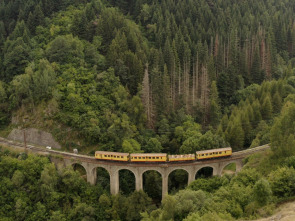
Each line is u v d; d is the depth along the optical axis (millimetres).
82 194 94125
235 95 143000
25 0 154750
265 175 77125
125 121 113438
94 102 117812
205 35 166250
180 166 95688
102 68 131250
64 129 115500
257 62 155750
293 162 72500
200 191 73875
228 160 96938
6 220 83938
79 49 131500
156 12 170375
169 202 65500
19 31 137750
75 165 107312
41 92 118812
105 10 151375
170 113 127875
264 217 58344
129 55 132875
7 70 128250
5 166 94938
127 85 130125
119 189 103938
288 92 133125
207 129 128625
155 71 126375
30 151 107125
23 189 92000
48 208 88062
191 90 144875
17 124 121438
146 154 96312
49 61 127875
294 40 183500
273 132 81438
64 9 156125
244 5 199250
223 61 158875
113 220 82875
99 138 109812
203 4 186250
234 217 60969
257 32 179250
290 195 63125
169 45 141250
